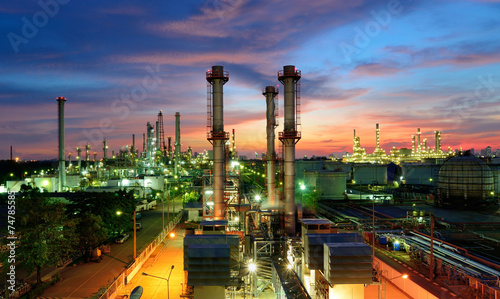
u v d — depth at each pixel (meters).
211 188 71.44
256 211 60.03
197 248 28.31
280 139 57.34
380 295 36.31
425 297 37.12
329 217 87.56
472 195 100.94
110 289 39.66
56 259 45.47
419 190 132.25
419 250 51.28
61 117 136.00
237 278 35.62
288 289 35.19
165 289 43.28
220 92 60.38
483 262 46.53
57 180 137.88
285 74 57.12
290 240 42.88
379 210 99.31
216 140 60.41
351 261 27.02
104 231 58.00
